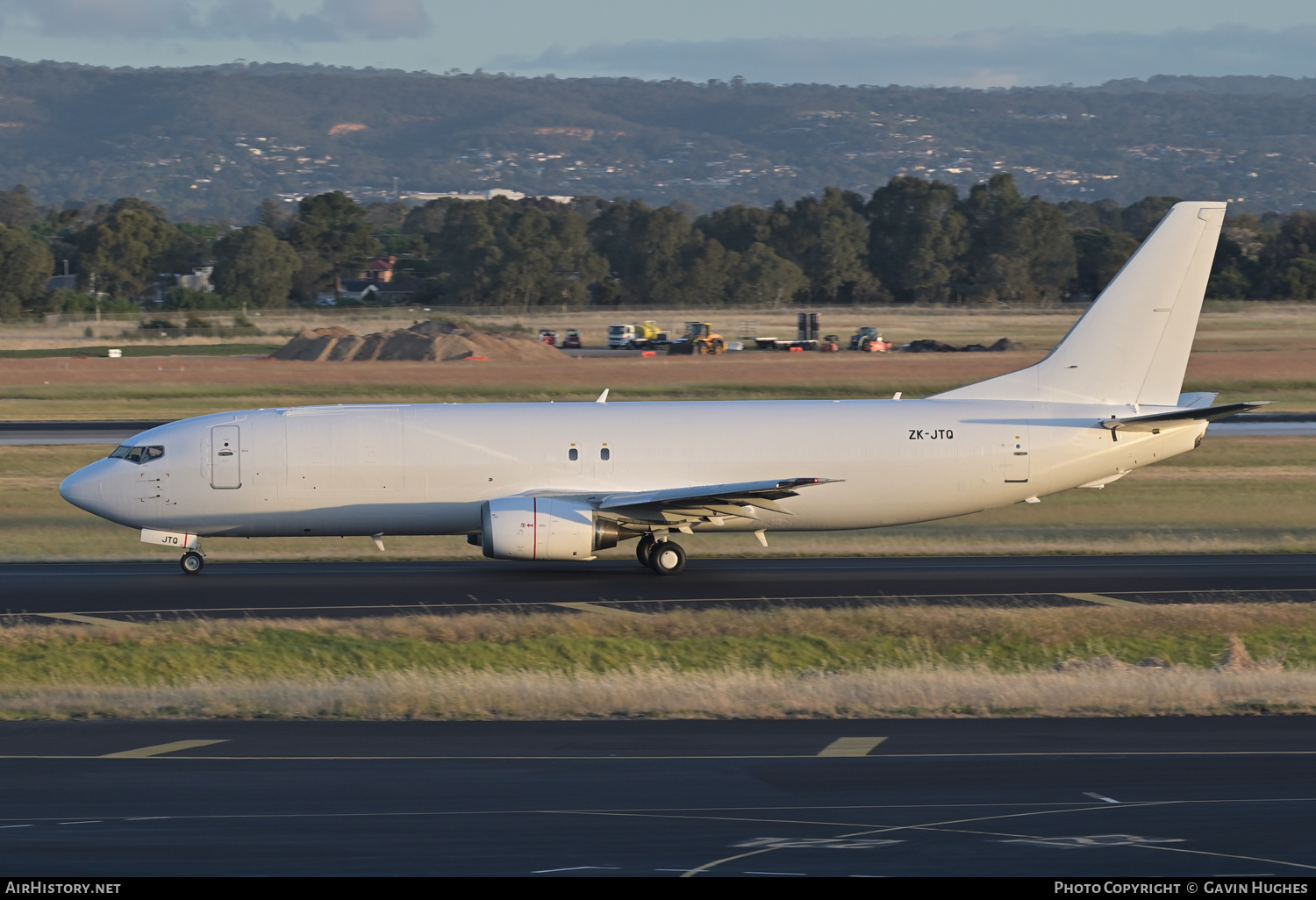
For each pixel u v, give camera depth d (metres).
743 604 111.31
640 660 95.44
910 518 133.62
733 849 47.53
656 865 45.84
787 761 60.97
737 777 57.88
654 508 124.12
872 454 130.75
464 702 75.94
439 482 127.88
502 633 99.75
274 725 70.31
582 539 121.44
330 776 58.16
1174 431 134.12
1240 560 134.00
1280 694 77.62
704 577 125.19
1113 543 144.50
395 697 77.31
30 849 47.66
